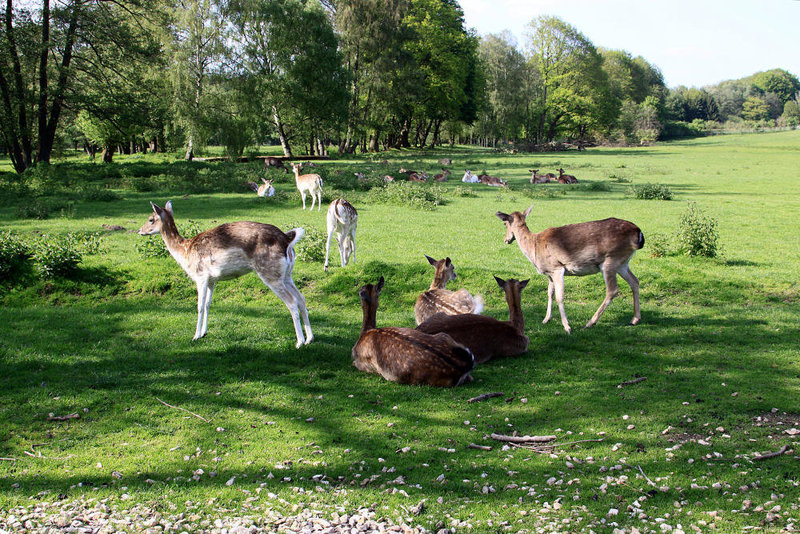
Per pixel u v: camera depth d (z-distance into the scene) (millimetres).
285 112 46844
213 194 24609
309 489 4262
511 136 85312
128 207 20250
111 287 10391
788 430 5043
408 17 58500
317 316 9180
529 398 5957
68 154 64500
